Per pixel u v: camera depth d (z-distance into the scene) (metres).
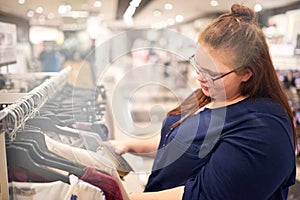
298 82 2.23
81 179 0.78
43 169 0.77
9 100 0.91
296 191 2.07
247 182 0.78
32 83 1.60
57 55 2.21
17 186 0.77
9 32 1.98
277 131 0.80
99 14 2.22
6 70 1.92
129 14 2.16
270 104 0.85
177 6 2.05
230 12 0.92
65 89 1.41
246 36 0.83
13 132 0.71
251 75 0.86
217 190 0.80
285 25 2.19
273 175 0.79
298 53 2.20
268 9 2.12
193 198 0.84
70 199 0.74
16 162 0.76
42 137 0.87
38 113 1.00
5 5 1.93
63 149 0.86
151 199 0.87
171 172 0.94
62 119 1.10
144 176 0.96
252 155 0.78
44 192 0.77
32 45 2.21
